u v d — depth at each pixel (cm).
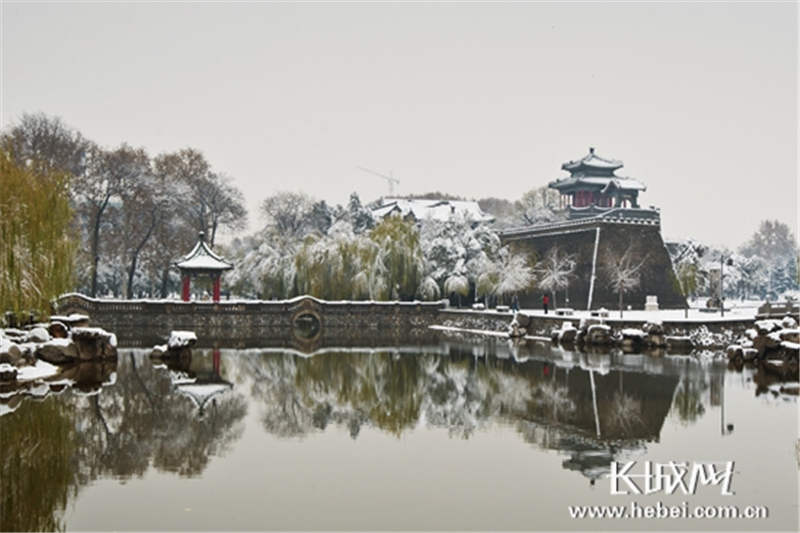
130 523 1970
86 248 9681
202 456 2641
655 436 2950
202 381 4412
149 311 8319
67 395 3806
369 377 4694
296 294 9381
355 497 2191
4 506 2092
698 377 4544
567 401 3759
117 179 9494
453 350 6425
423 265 9362
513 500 2177
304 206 13062
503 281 9275
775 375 4631
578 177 15188
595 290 9231
